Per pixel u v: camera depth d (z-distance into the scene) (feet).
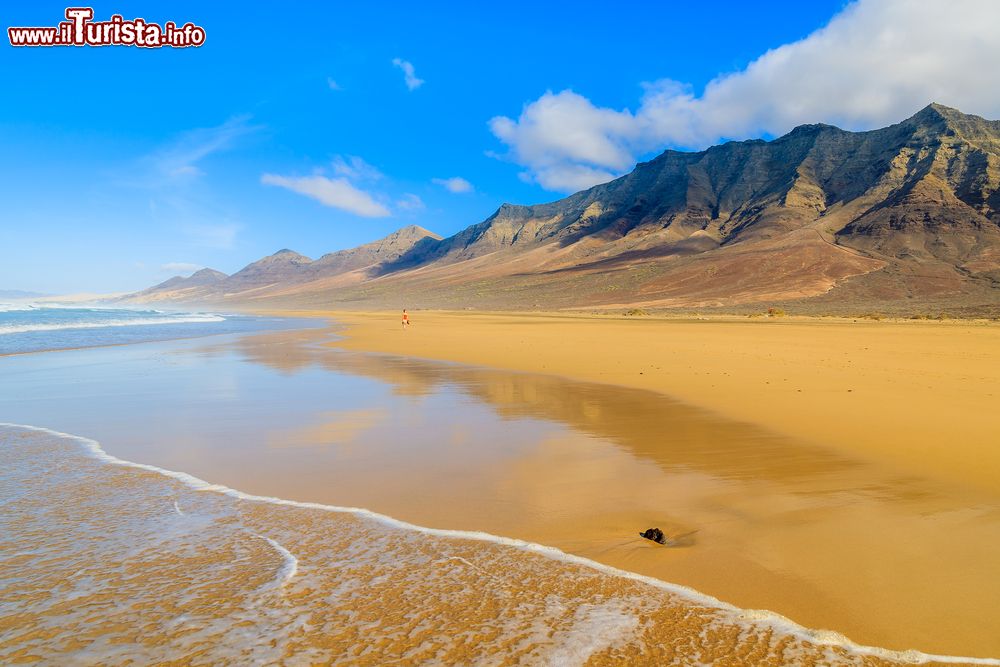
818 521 19.69
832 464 26.53
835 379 51.31
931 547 17.48
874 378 51.26
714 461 27.40
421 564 16.43
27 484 23.86
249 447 30.32
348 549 17.47
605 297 486.79
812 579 15.49
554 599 14.42
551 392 48.85
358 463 27.22
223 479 24.71
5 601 14.32
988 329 124.88
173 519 19.94
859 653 12.21
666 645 12.42
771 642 12.59
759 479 24.54
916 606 14.10
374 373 62.90
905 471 25.16
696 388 49.16
